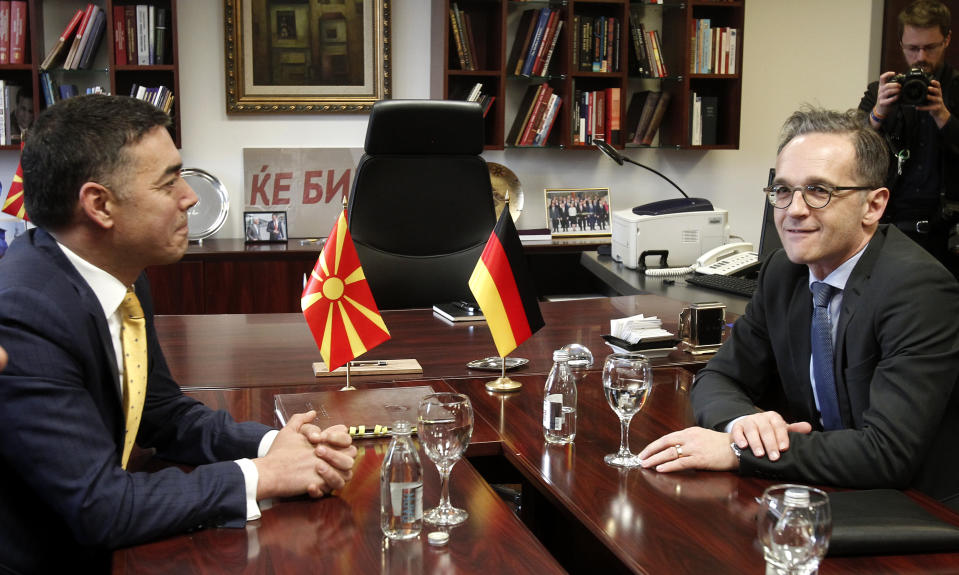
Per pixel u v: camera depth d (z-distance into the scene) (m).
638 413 1.77
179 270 4.38
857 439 1.42
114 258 1.38
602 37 4.90
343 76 4.95
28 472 1.20
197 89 4.83
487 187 3.16
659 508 1.30
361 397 1.79
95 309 1.32
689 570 1.10
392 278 3.09
